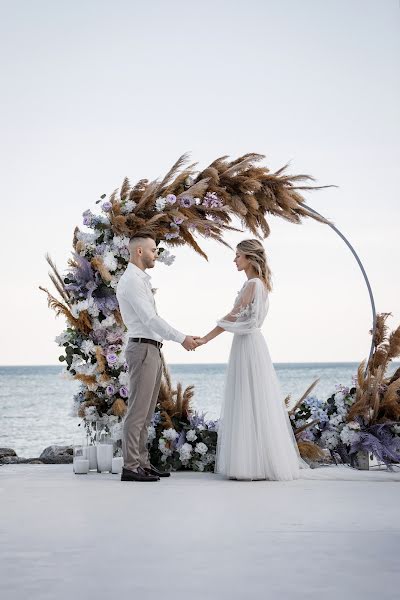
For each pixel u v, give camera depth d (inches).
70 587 90.3
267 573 97.0
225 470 218.8
